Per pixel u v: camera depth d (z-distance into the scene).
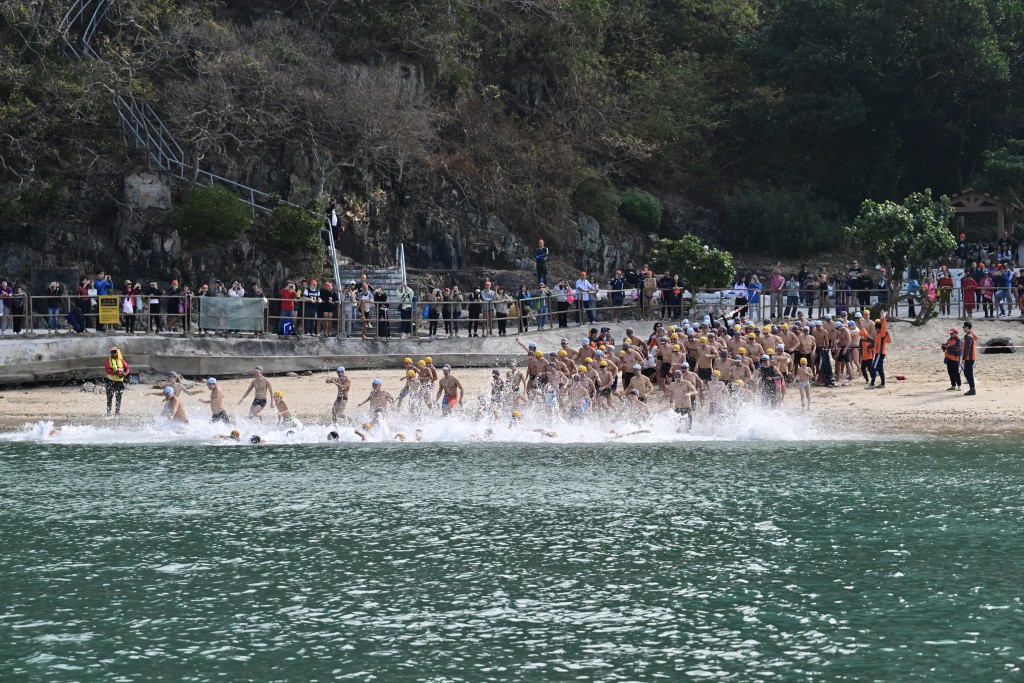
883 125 66.75
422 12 56.31
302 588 17.81
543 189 56.59
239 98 50.03
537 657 15.03
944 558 18.78
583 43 62.38
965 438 28.70
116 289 45.25
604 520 21.53
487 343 40.88
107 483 24.78
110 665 14.75
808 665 14.55
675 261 44.72
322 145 50.84
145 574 18.42
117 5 49.34
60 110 47.03
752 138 67.19
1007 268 45.41
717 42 71.25
